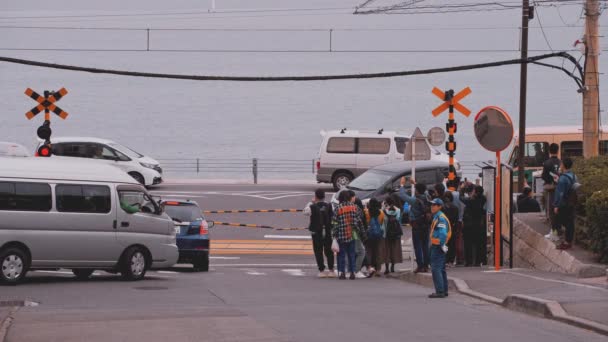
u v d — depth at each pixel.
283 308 20.20
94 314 18.84
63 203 26.00
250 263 36.94
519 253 30.66
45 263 25.70
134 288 25.11
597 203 24.17
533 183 42.91
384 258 31.14
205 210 50.69
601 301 19.05
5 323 17.11
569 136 48.75
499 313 19.28
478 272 27.00
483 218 30.45
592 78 34.97
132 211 27.34
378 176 44.41
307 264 36.84
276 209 51.31
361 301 22.09
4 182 25.11
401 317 18.48
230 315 18.72
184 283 26.95
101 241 26.66
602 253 24.41
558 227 26.66
